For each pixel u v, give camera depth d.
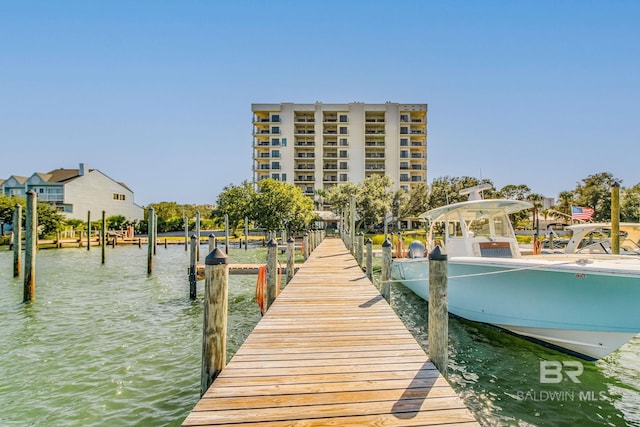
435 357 4.20
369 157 64.88
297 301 7.19
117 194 56.38
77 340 8.07
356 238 16.64
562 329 6.62
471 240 9.16
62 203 49.25
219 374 3.80
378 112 64.75
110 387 5.86
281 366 4.04
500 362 6.90
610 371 6.56
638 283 5.72
